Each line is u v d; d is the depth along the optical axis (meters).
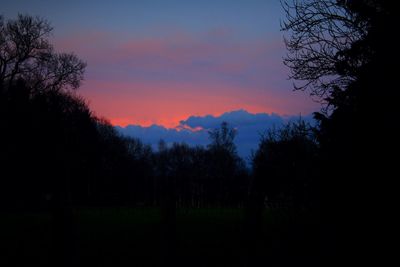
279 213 13.70
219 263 13.30
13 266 13.70
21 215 41.84
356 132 12.40
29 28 48.84
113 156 82.94
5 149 48.00
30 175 49.53
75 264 7.59
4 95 48.69
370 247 10.86
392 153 11.25
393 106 11.64
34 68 50.53
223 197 58.69
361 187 11.70
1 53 48.53
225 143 95.38
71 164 58.78
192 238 20.61
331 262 10.55
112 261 14.73
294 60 14.98
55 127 53.03
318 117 13.96
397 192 10.97
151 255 15.58
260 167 14.25
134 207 65.50
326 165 12.90
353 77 14.09
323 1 14.52
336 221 11.71
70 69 52.12
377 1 13.13
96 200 71.88
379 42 12.63
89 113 68.81
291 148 14.11
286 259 10.75
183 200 59.97
